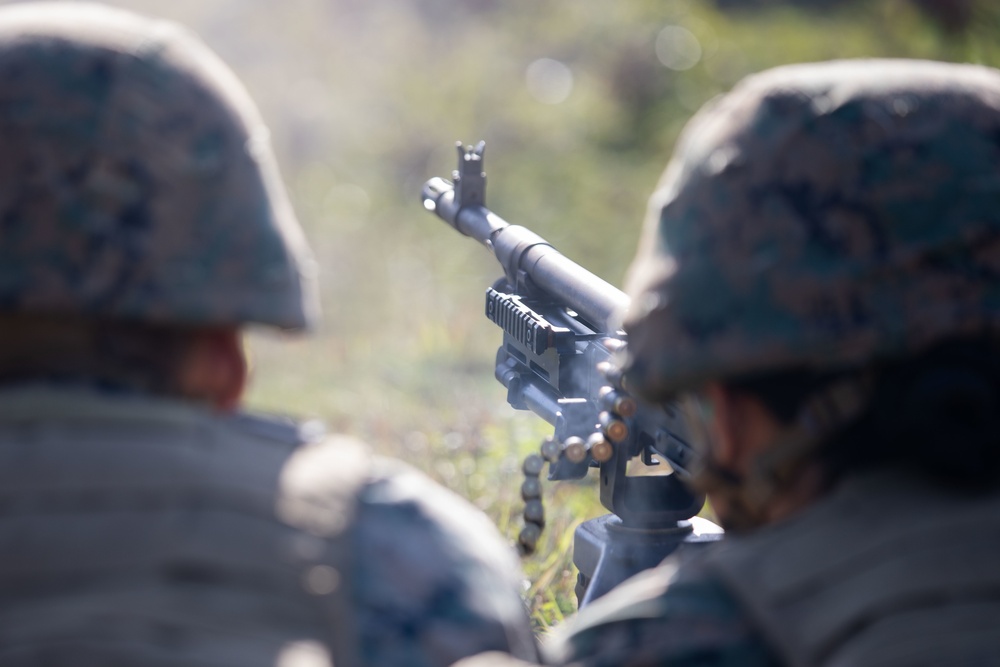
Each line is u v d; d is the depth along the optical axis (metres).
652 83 25.30
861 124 2.84
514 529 7.12
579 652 2.96
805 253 2.79
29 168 2.80
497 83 23.86
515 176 21.16
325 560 2.81
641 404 4.45
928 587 2.68
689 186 2.96
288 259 3.03
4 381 2.89
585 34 26.23
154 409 2.88
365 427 9.76
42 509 2.72
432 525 2.98
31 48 2.88
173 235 2.87
